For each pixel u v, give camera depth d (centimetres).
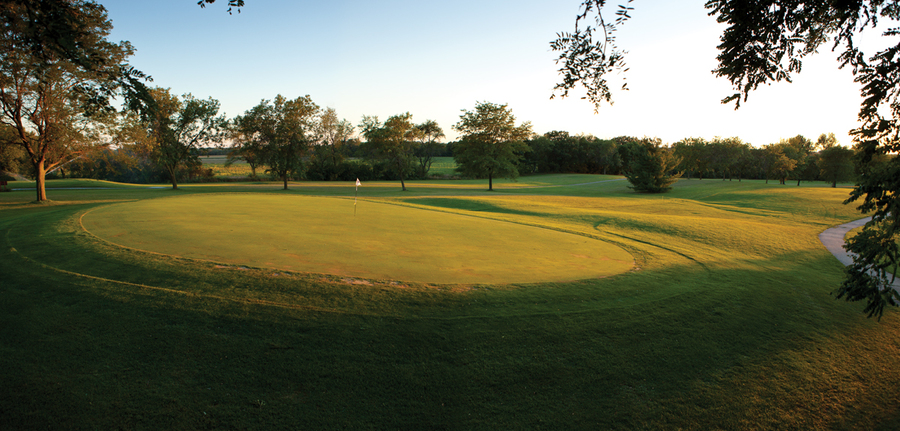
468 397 457
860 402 505
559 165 11469
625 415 450
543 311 648
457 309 629
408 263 881
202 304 585
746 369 548
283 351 500
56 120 2592
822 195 3959
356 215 1677
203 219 1328
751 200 3853
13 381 432
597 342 576
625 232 1802
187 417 402
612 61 499
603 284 810
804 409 483
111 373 451
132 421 394
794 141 9388
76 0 581
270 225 1276
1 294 608
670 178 5281
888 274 1120
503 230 1489
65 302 584
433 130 10131
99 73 593
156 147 4094
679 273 983
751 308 750
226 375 459
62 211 1446
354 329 550
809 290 931
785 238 1850
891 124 427
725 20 494
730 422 452
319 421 410
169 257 785
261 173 9194
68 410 402
